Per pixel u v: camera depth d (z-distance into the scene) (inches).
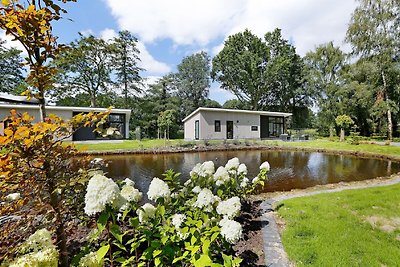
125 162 392.8
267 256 91.8
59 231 65.5
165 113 938.1
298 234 108.7
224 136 762.2
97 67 919.0
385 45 647.8
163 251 67.2
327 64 896.9
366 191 182.2
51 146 59.8
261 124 866.1
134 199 77.2
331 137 826.8
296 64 1135.0
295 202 153.6
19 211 60.8
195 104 1395.2
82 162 74.4
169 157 458.0
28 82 65.9
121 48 987.9
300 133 987.9
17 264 43.6
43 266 45.0
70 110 593.9
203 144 609.0
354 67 754.8
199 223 74.2
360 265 85.8
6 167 52.3
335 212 135.1
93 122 70.2
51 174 62.6
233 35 1110.4
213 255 87.6
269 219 128.6
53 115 60.3
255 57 1073.5
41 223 65.4
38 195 60.4
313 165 368.2
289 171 322.0
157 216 79.5
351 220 124.2
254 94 1146.7
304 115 1210.6
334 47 885.2
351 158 447.2
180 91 1376.7
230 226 75.1
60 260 63.8
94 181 55.0
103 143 594.6
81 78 904.9
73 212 72.6
